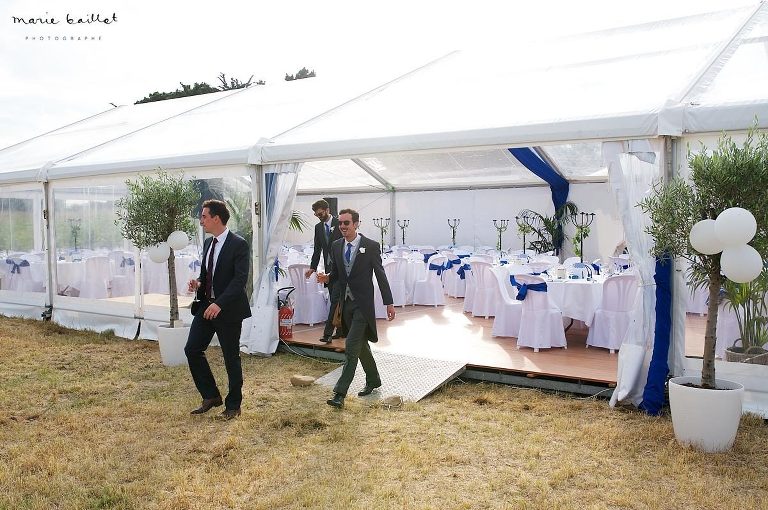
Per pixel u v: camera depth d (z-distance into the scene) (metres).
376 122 7.40
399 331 8.46
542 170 12.83
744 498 3.59
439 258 11.13
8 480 3.94
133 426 4.96
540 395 5.77
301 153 7.25
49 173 9.74
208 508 3.56
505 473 4.01
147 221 7.01
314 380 6.26
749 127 4.84
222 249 5.03
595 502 3.59
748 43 6.51
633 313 5.36
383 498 3.66
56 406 5.55
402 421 5.04
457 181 14.78
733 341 5.38
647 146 5.29
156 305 8.80
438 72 9.48
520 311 7.92
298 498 3.66
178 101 13.03
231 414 5.12
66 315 9.98
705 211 4.32
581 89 6.59
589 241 13.76
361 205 16.64
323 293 9.13
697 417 4.29
